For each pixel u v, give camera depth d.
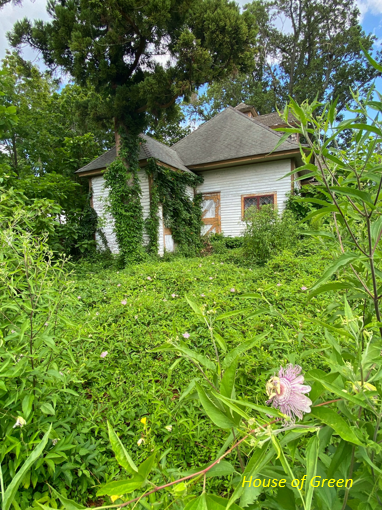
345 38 28.80
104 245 10.71
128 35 9.04
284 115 1.02
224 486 1.50
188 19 9.21
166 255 9.86
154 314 3.64
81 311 3.67
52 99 15.77
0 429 1.43
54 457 1.40
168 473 1.24
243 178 11.50
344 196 1.11
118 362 2.69
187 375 2.37
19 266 1.76
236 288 4.17
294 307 3.18
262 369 2.15
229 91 31.38
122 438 1.89
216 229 12.13
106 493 0.51
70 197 10.85
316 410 0.63
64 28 8.58
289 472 0.55
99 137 18.30
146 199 10.09
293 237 7.33
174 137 26.39
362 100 0.96
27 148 12.24
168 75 9.05
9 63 15.43
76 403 1.99
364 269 1.31
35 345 1.50
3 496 0.56
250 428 0.66
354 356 0.97
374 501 0.70
